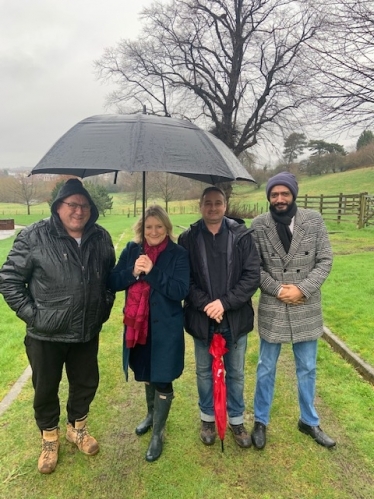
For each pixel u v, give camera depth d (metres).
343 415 3.08
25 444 2.77
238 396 2.77
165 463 2.60
